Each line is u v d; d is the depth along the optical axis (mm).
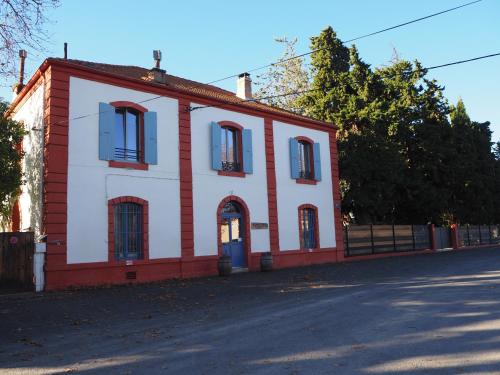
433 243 32281
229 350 6715
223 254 19031
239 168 20516
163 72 18812
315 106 32844
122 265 15836
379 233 27562
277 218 21547
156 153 17281
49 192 14523
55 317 9961
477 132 38406
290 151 22656
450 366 5539
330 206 24344
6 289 13758
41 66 15234
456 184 34406
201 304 11258
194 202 18328
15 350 7250
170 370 5855
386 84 32969
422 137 32844
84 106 15656
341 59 33844
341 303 10430
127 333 8219
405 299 10578
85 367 6188
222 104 19609
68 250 14695
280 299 11562
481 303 9602
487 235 39938
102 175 15781
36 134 15898
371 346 6586
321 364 5820
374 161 29203
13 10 11531
